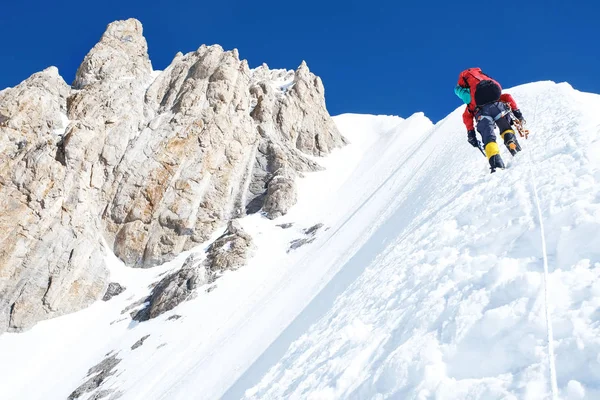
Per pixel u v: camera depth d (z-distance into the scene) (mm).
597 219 3023
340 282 11164
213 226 40156
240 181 44562
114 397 20812
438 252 4879
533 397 2016
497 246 3857
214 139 44125
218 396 13094
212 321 25875
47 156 35625
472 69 7066
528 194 4477
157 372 21703
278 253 33688
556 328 2350
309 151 57219
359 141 66125
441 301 3520
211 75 49344
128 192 39656
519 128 6922
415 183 19578
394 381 2969
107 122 41906
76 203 35875
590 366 1990
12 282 31266
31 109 38594
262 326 18125
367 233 19172
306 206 42375
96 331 29969
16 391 25172
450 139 22844
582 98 10203
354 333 4746
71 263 33188
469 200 5914
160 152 41812
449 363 2713
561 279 2693
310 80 66500
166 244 38312
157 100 48719
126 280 35656
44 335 29734
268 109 54500
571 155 4805
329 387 3889
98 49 51281
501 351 2471
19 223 32875
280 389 5434
